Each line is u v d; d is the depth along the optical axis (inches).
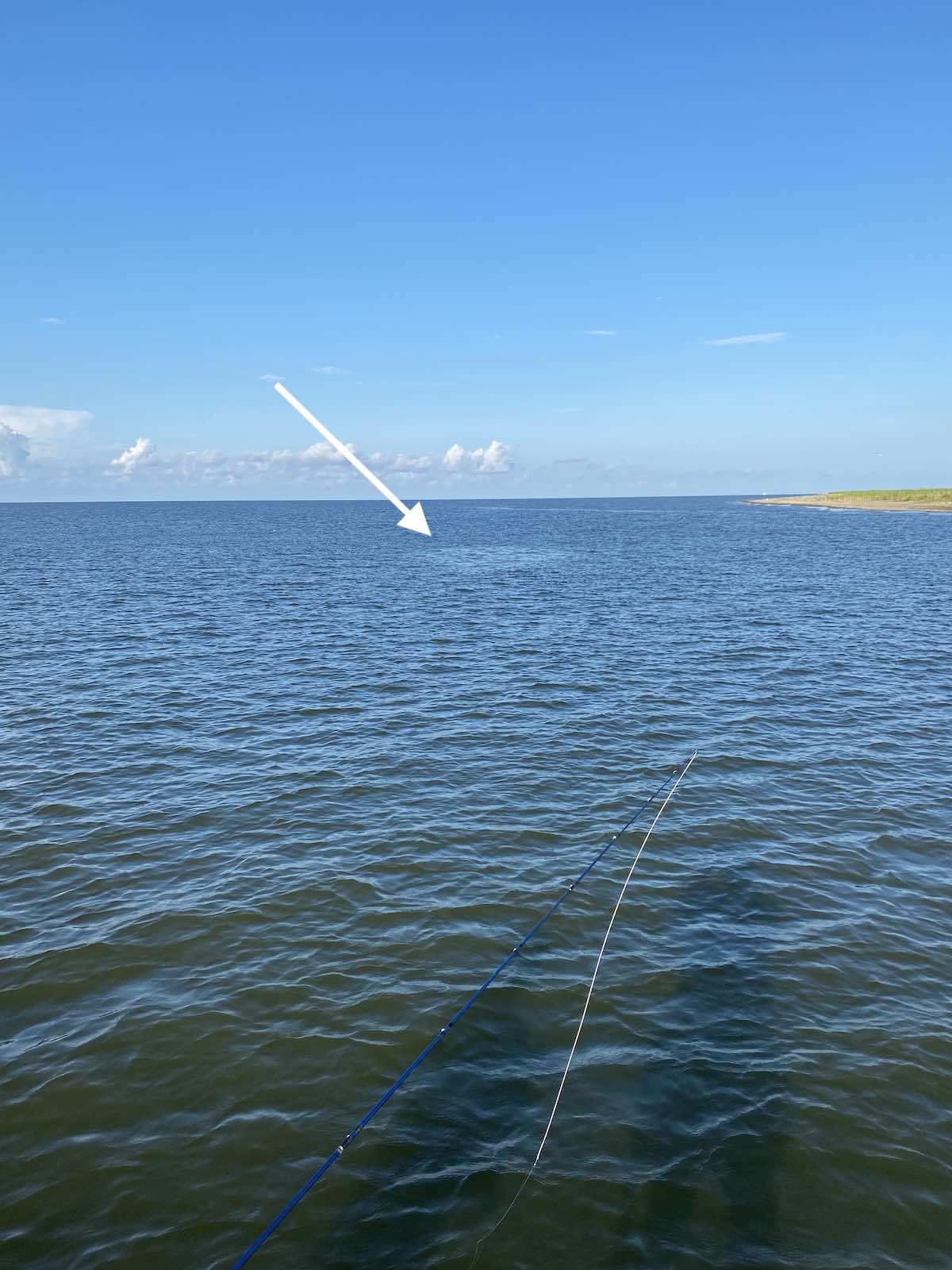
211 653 1210.6
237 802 668.1
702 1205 304.3
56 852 575.2
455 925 492.7
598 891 536.4
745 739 841.5
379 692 1002.7
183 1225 293.1
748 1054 384.8
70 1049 378.9
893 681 1086.4
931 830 631.2
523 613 1620.3
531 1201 305.3
